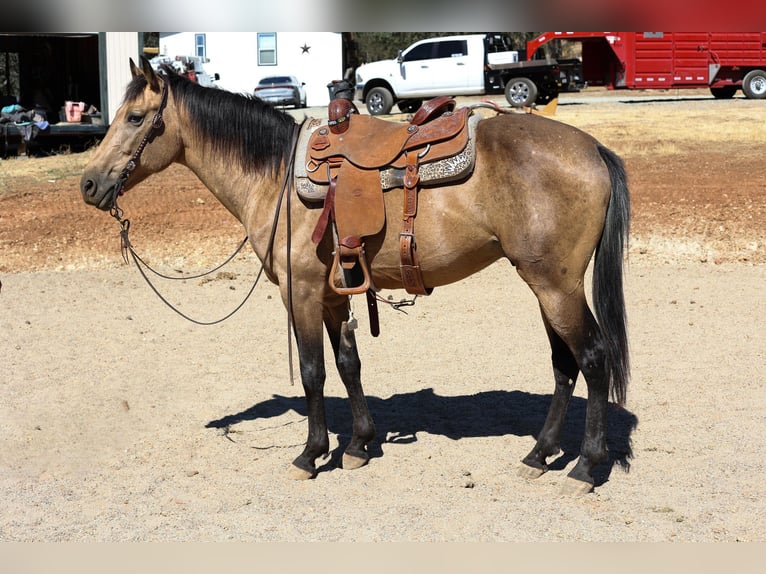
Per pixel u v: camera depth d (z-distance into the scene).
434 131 4.28
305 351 4.65
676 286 8.87
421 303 8.49
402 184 4.27
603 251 4.21
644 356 6.68
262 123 4.74
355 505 4.32
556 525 4.02
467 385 6.19
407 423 5.50
